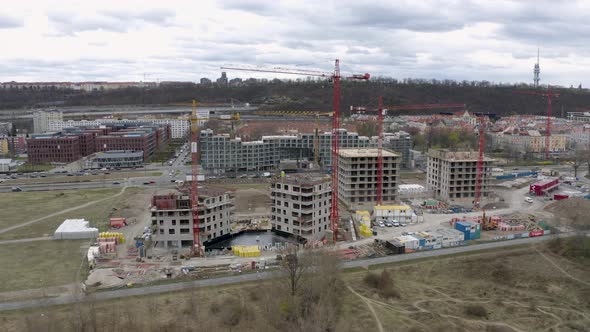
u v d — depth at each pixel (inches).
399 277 7342.5
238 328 5575.8
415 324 5959.6
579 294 7027.6
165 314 5792.3
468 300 6791.3
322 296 6195.9
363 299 6555.1
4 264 7554.1
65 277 7022.6
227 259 7864.2
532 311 6525.6
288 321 5782.5
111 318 5585.6
